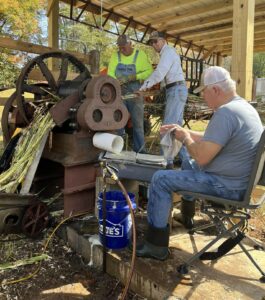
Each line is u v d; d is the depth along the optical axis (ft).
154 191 8.18
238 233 8.12
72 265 9.45
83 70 13.48
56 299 7.97
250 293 7.36
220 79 7.73
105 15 25.94
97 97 10.70
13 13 43.73
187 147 8.02
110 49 59.16
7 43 15.87
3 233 10.07
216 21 26.73
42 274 8.98
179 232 10.19
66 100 10.98
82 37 57.36
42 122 11.19
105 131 11.31
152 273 7.98
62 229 10.73
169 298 7.13
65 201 10.91
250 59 12.51
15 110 13.46
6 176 10.69
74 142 10.78
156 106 17.53
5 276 8.82
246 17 12.14
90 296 8.09
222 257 8.87
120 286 8.43
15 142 12.59
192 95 20.15
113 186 10.33
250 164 7.55
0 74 42.55
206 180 7.72
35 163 10.81
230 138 7.38
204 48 37.81
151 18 27.71
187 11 26.08
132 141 18.06
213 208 8.54
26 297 8.02
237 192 7.63
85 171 11.27
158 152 16.96
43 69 12.81
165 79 14.34
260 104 23.54
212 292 7.34
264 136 6.80
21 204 10.07
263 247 9.41
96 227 10.41
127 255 8.74
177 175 7.92
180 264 8.39
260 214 12.33
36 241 10.62
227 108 7.40
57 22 22.35
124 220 8.79
